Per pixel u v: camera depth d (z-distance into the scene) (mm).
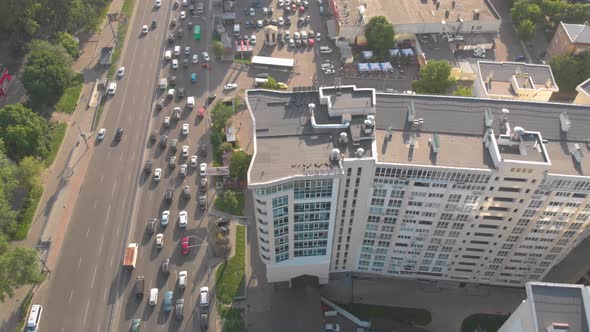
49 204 187875
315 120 136875
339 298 166125
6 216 169000
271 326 154000
